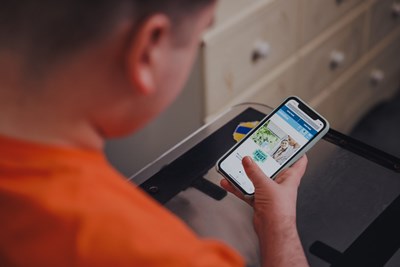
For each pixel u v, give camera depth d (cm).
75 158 43
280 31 175
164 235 43
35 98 42
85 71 41
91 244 41
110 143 163
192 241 44
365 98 230
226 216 89
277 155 87
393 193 91
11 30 40
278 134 90
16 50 40
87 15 39
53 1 39
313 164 96
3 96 42
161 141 169
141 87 42
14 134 43
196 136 101
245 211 89
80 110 43
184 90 162
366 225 87
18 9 39
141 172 96
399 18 228
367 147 98
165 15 41
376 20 216
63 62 41
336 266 82
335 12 194
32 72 41
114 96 43
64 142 44
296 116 91
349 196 91
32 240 42
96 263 41
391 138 202
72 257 41
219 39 155
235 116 104
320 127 89
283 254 74
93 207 42
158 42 42
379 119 209
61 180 42
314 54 194
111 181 44
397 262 82
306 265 73
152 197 92
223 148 99
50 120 43
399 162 96
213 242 45
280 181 85
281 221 76
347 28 203
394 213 88
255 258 82
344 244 85
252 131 90
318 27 189
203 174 95
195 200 91
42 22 39
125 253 41
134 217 43
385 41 228
